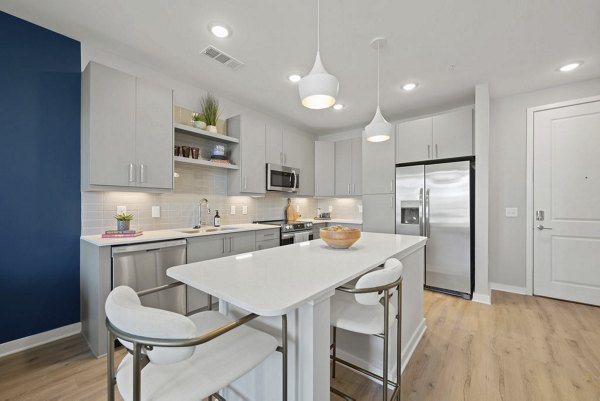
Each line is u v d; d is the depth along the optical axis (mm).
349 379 1718
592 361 1855
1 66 1919
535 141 3154
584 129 2896
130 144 2289
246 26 2037
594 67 2605
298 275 1201
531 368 1788
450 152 3357
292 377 1107
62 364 1839
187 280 1138
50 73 2125
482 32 2078
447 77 2820
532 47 2275
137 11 1886
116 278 1990
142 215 2682
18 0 1787
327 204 5129
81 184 2266
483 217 2979
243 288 1024
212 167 3311
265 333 1145
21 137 2006
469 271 3088
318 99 1567
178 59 2512
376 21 1963
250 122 3469
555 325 2402
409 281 1989
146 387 829
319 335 1057
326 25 2014
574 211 2949
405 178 3615
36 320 2078
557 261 3039
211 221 3314
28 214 2039
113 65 2438
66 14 1929
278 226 3490
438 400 1512
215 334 795
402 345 1843
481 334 2248
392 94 3260
